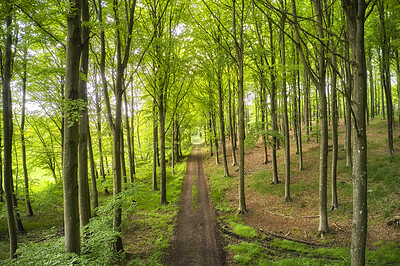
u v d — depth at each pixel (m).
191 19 15.42
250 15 13.45
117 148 8.59
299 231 10.16
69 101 4.49
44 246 5.38
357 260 3.66
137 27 9.95
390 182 11.68
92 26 6.20
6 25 8.06
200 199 15.66
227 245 9.27
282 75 12.45
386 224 9.37
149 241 9.83
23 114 12.25
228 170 21.61
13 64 9.19
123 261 8.27
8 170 8.00
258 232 10.35
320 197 9.70
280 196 14.20
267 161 20.78
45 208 16.97
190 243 9.61
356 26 3.66
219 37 16.23
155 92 14.86
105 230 7.09
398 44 10.02
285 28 12.61
